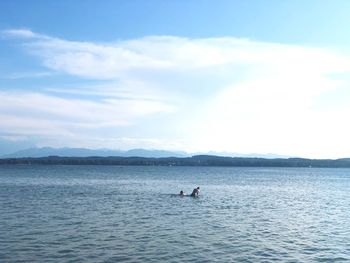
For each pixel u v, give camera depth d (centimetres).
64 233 3606
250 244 3341
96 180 13075
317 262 2845
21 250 2980
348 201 7419
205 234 3716
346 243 3453
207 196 7725
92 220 4381
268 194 8725
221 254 2991
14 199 6419
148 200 6669
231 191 9319
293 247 3272
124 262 2727
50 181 12012
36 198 6638
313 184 13388
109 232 3706
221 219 4681
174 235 3634
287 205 6500
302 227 4244
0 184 10281
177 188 9838
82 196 7162
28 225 3984
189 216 4869
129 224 4175
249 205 6309
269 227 4197
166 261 2772
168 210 5400
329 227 4278
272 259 2892
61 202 6081
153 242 3325
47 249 3020
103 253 2942
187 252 3022
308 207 6272
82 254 2905
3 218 4406
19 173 17775
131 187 9944
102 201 6350
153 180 13712
